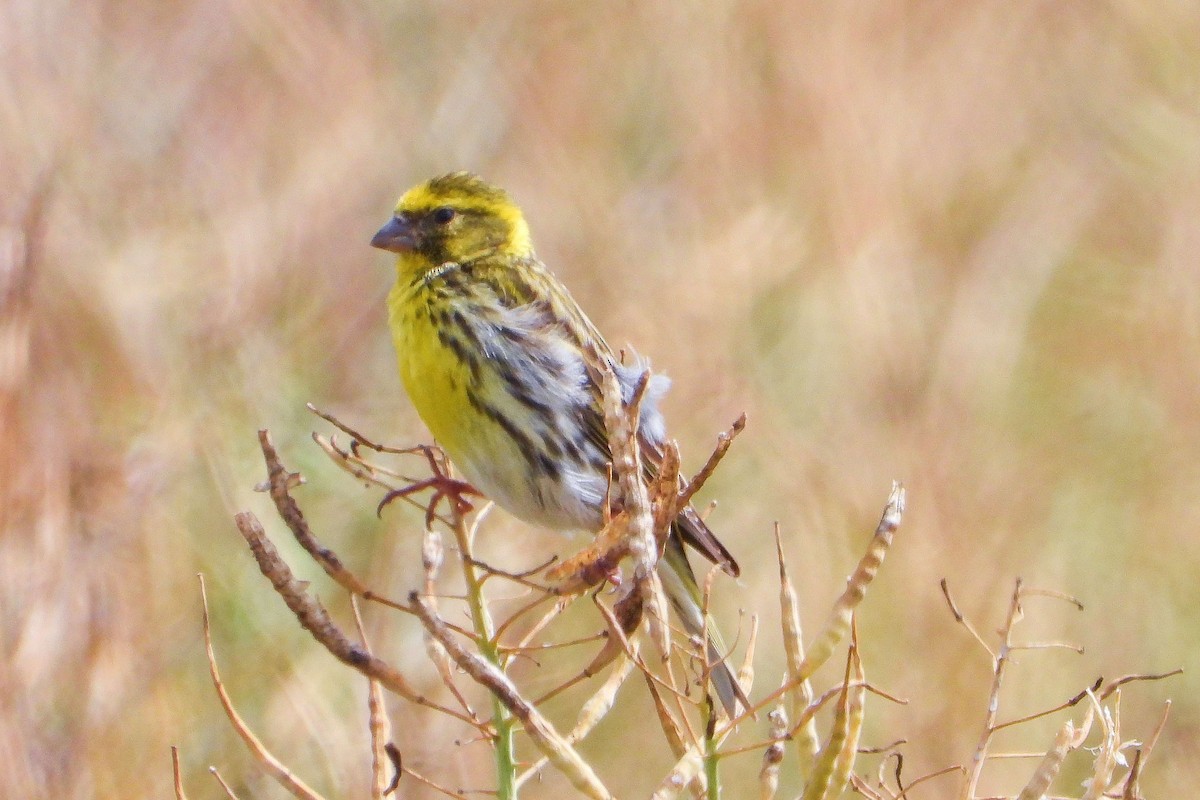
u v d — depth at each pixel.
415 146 14.74
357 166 14.26
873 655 11.69
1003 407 14.38
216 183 13.92
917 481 12.84
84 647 10.10
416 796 9.91
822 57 15.53
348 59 14.85
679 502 6.14
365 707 10.29
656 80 15.45
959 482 13.06
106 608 10.30
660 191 14.89
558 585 6.21
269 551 5.80
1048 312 15.67
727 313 13.84
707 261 13.99
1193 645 12.41
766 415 13.23
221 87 14.75
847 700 5.84
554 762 5.76
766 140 15.26
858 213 14.77
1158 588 12.91
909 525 12.51
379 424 12.52
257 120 14.60
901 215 15.10
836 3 15.88
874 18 16.08
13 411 10.29
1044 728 11.46
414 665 10.55
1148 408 14.75
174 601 10.66
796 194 14.95
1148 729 11.66
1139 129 17.19
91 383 11.75
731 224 14.38
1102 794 5.99
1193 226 16.28
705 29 15.63
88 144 13.84
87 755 9.78
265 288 12.89
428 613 5.76
